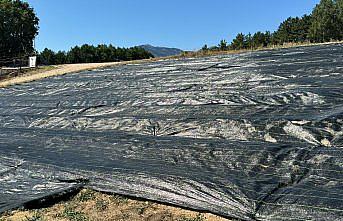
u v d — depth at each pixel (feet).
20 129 29.99
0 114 36.60
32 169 20.35
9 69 80.02
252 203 13.55
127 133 24.61
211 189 14.97
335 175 14.44
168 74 42.19
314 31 147.74
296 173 15.12
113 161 19.80
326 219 11.98
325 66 31.60
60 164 20.31
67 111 32.91
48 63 142.82
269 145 18.08
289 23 184.55
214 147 18.89
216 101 27.17
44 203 16.43
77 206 16.05
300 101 23.81
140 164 18.74
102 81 45.03
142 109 29.04
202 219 13.75
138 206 15.46
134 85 39.32
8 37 147.54
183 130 22.81
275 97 25.00
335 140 17.48
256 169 16.22
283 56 40.29
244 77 33.65
